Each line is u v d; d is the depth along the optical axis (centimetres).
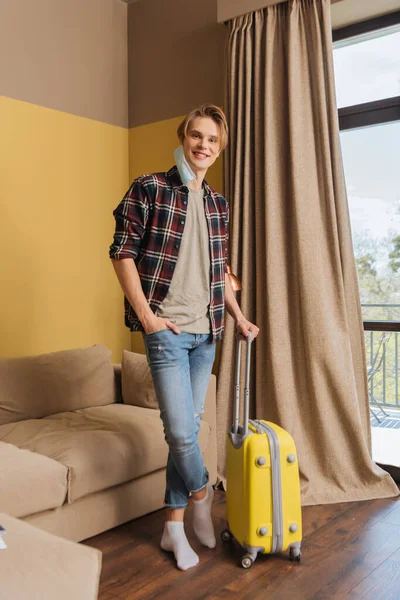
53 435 259
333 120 315
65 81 371
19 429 272
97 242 391
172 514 235
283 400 315
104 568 224
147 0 406
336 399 311
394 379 340
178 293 229
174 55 393
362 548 242
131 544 246
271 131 326
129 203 224
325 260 316
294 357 324
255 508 225
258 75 333
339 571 222
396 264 334
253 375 338
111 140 403
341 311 314
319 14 320
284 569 224
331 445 309
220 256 240
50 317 362
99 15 395
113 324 403
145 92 407
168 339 223
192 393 242
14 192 341
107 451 249
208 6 377
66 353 320
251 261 337
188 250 231
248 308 336
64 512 234
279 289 321
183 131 232
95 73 391
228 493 249
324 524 269
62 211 368
